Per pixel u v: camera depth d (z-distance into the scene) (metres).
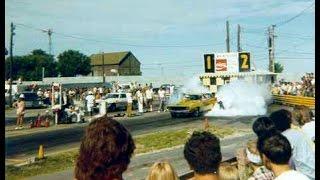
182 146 18.92
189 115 34.25
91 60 138.75
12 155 17.48
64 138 22.91
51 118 34.22
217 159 3.50
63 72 123.62
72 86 73.69
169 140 20.78
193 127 26.23
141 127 27.48
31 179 12.50
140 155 16.69
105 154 2.52
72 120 31.06
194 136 3.59
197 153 3.45
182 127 26.64
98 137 2.54
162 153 17.06
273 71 58.09
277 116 5.94
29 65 118.44
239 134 22.53
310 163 5.79
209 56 46.50
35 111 45.75
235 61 45.88
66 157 16.39
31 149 19.19
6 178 12.63
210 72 46.66
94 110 38.72
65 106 31.12
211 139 3.54
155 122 30.45
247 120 30.34
